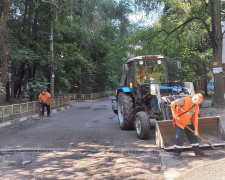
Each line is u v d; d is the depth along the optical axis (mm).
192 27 18453
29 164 5070
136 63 8852
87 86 33219
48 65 19484
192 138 5156
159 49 17969
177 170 4320
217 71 13336
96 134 8156
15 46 16875
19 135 8312
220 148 5195
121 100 9117
